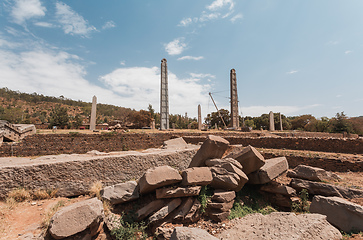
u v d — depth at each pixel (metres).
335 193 6.41
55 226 3.69
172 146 11.60
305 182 7.29
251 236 4.34
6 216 4.17
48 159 6.30
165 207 5.22
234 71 42.25
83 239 3.95
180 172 6.12
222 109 55.47
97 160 6.04
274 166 7.27
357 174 8.78
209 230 5.09
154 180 5.18
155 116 57.47
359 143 11.44
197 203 5.58
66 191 5.46
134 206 5.42
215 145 6.79
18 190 4.87
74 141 14.69
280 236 4.00
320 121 42.28
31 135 13.20
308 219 4.60
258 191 7.68
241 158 7.00
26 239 3.57
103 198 5.19
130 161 6.66
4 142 12.44
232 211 5.96
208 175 5.93
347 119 34.31
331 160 9.88
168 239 4.40
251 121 53.91
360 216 4.65
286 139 14.23
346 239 4.22
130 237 4.46
